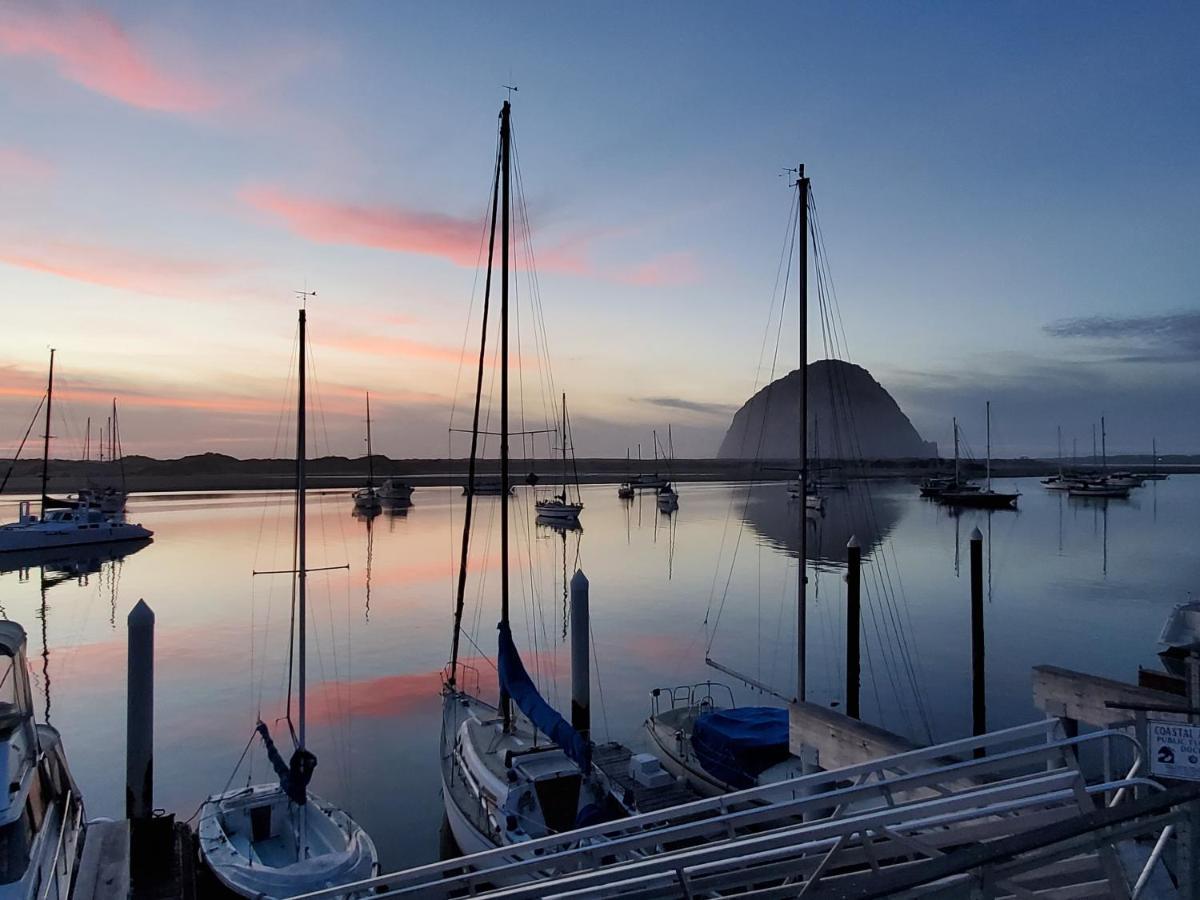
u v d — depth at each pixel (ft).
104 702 83.20
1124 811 12.17
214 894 42.04
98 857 35.29
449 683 72.02
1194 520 286.25
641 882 20.33
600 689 88.02
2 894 27.27
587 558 198.70
